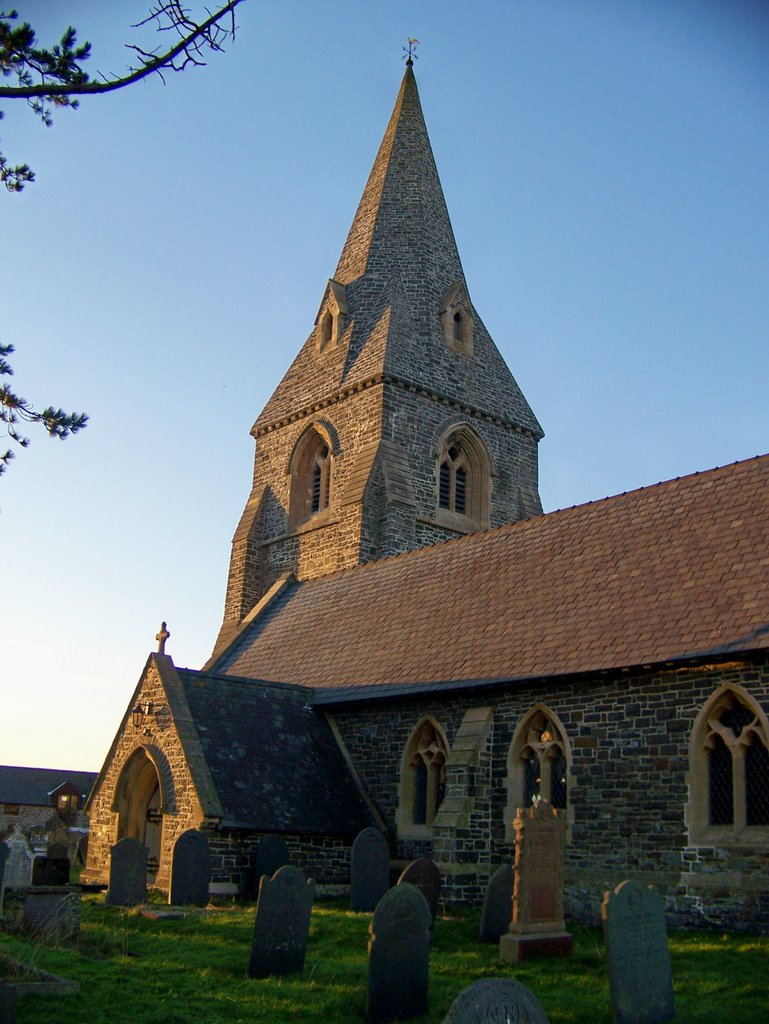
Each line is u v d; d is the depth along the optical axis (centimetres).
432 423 4316
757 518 2347
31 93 1227
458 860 2281
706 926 1919
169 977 1498
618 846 2094
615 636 2261
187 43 1208
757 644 1933
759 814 1911
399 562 3391
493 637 2586
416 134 5100
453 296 4641
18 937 1777
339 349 4538
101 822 2800
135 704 2767
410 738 2622
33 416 1468
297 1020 1304
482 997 1026
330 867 2567
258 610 3825
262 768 2616
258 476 4697
